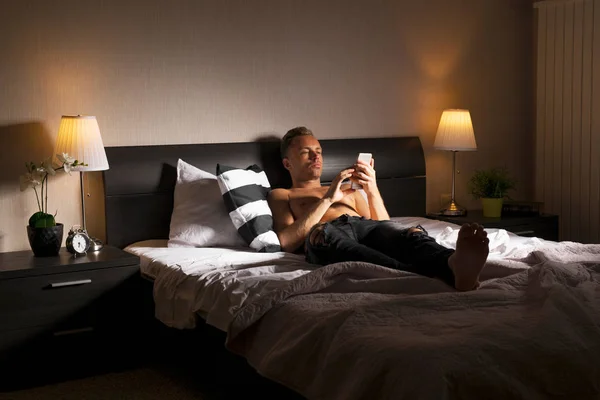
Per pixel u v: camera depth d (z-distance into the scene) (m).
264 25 4.08
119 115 3.71
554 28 4.88
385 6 4.50
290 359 2.22
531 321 2.06
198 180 3.65
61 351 3.14
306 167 3.81
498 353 1.88
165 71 3.81
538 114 5.04
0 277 2.99
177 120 3.86
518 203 4.70
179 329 3.11
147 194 3.65
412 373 1.81
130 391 3.03
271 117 4.14
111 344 3.25
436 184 4.83
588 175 4.76
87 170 3.32
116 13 3.66
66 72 3.57
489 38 4.94
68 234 3.38
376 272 2.63
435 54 4.73
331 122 4.36
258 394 2.57
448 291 2.50
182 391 3.01
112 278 3.21
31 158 3.52
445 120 4.53
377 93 4.52
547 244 3.35
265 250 3.39
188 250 3.38
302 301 2.44
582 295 2.24
